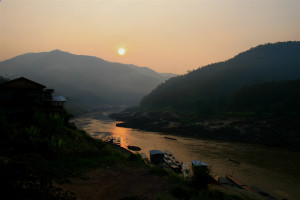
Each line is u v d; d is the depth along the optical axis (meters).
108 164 19.70
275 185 29.45
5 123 19.66
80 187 12.38
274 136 64.50
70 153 19.86
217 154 47.28
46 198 8.91
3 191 8.10
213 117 100.62
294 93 101.56
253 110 103.38
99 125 100.31
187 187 15.34
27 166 12.66
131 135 74.00
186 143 60.69
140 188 14.12
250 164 39.62
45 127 24.66
